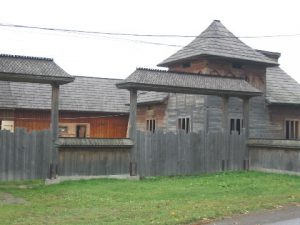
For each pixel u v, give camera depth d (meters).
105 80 35.84
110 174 19.31
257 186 17.05
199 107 25.70
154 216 11.02
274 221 10.67
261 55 27.44
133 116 19.80
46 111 31.14
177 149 21.17
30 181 17.98
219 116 25.50
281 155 21.62
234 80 22.44
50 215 11.61
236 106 26.11
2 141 17.34
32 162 17.78
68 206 12.98
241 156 22.95
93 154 18.97
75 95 33.03
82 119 32.31
